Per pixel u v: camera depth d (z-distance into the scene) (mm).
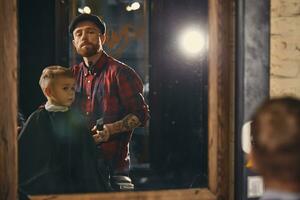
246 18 3355
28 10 4004
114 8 4270
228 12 3398
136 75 4141
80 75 4148
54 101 3773
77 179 3734
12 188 3229
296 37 3418
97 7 4230
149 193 3455
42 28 4047
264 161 1624
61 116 3750
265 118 1637
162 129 4215
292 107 1617
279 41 3410
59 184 3662
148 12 4254
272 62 3414
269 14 3379
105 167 4008
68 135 3744
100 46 4113
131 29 4301
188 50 4098
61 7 4098
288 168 1584
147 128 4293
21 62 3992
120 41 4285
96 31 4086
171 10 4137
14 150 3225
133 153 4312
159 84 4219
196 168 4078
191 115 4121
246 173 3416
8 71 3186
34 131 3674
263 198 1630
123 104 4117
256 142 1659
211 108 3475
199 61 4082
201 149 4055
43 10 4035
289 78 3436
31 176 3613
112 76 4094
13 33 3182
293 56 3428
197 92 4094
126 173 4098
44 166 3656
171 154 4164
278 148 1591
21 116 3865
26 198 3381
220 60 3408
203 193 3494
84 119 3828
